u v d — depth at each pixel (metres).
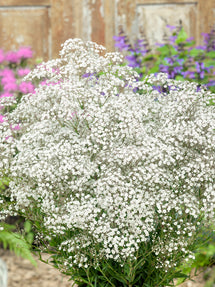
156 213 2.27
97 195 2.14
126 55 4.91
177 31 5.19
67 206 2.14
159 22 6.31
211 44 4.91
